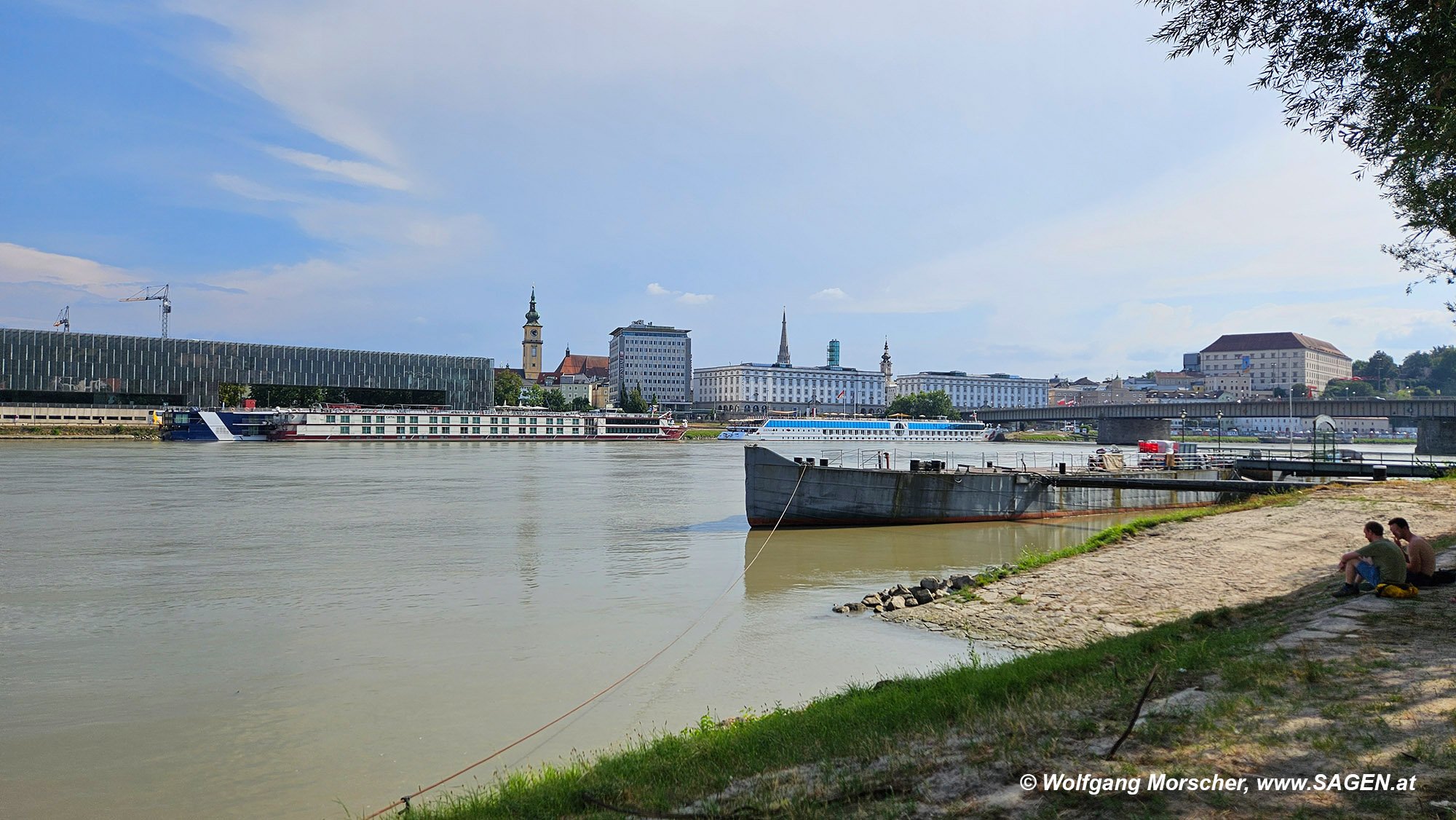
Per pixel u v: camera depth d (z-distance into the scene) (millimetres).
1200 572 31625
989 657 23688
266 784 16922
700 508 66125
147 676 23906
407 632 28516
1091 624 26266
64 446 155625
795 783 11445
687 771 12836
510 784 14180
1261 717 11070
